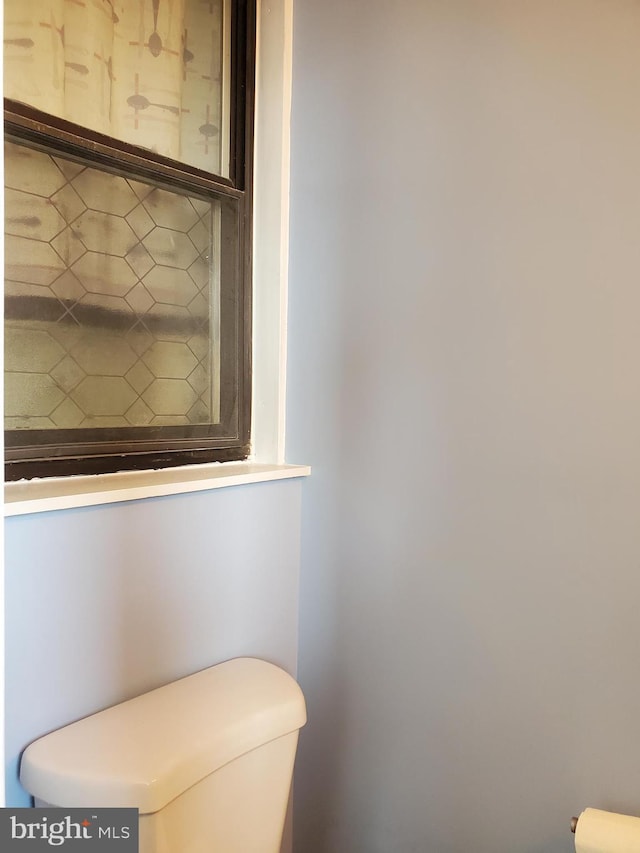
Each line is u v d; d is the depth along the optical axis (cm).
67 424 112
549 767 113
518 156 112
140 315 122
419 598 124
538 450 112
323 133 131
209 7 133
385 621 128
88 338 114
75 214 112
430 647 123
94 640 100
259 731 103
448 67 117
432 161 120
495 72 113
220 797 98
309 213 133
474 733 119
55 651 94
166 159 122
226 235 135
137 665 106
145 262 122
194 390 132
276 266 136
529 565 113
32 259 106
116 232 118
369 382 128
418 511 123
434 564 122
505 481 115
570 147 107
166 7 126
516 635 115
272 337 138
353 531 131
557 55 108
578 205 107
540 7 109
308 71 132
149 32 124
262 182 138
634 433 104
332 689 135
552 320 110
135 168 118
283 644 134
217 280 134
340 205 130
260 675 116
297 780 140
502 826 117
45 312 108
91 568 99
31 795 91
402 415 124
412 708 126
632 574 105
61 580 95
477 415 117
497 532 116
